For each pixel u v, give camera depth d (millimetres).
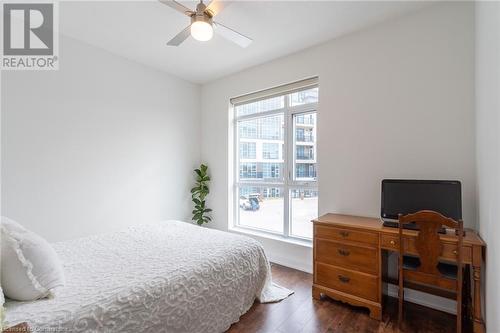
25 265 1265
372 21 2385
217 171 3916
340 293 2189
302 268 2965
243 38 2197
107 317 1234
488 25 1515
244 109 3766
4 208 2324
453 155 2064
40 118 2521
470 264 1726
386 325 1936
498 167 1308
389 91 2361
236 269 1961
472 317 1760
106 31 2625
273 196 3469
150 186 3434
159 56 3148
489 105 1499
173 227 2648
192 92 3984
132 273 1564
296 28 2508
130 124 3225
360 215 2527
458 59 2041
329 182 2734
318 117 2812
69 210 2709
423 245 1797
